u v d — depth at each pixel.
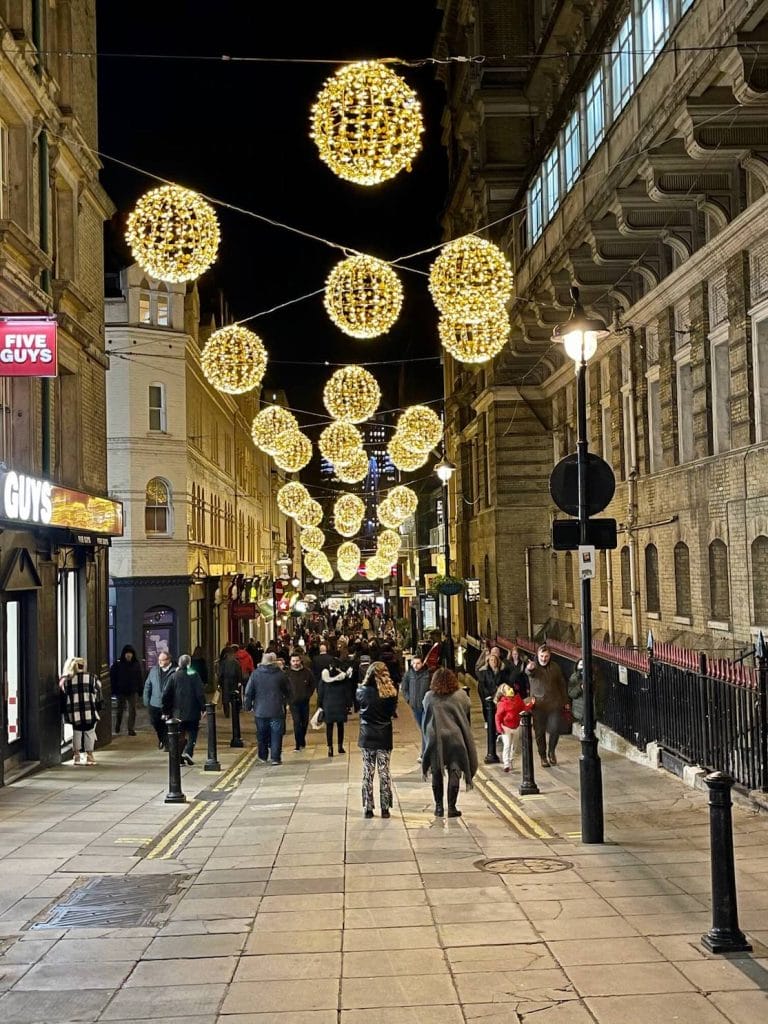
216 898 8.47
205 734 23.94
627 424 24.69
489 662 18.38
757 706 11.48
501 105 37.44
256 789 15.11
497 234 37.59
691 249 19.66
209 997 6.18
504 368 34.09
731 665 13.16
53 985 6.48
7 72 16.00
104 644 22.45
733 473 17.81
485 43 37.41
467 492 45.59
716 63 14.44
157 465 35.12
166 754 19.81
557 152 26.27
